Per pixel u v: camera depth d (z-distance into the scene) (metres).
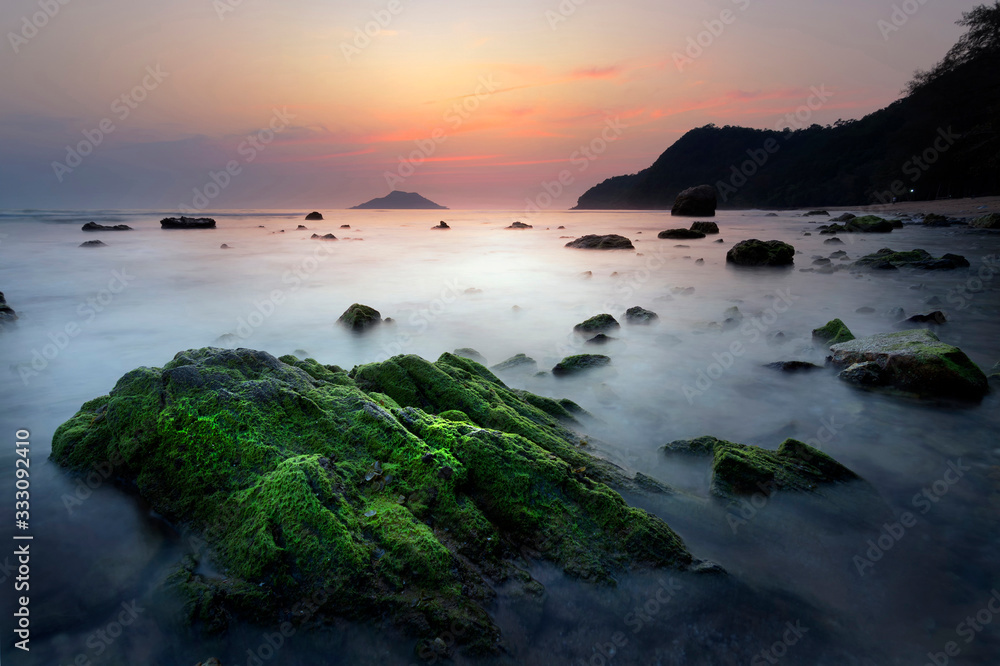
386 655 3.41
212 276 21.88
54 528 4.51
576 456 5.59
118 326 13.37
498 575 3.92
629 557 4.23
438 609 3.53
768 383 9.13
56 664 3.41
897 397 8.20
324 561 3.62
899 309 13.91
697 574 4.19
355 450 4.64
